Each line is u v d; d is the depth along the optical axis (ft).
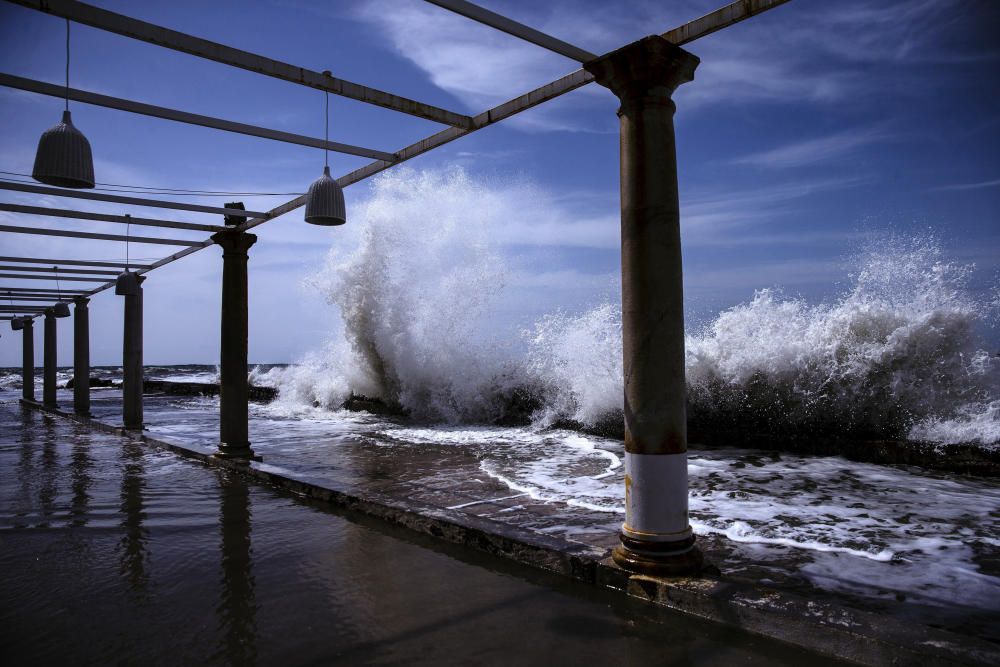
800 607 7.62
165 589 9.57
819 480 16.28
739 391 23.40
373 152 14.73
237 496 16.24
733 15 8.52
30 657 7.36
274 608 8.77
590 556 9.76
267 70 10.53
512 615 8.44
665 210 9.09
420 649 7.46
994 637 7.11
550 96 11.19
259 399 53.83
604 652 7.31
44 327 46.85
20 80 10.50
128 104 11.66
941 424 19.49
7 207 17.84
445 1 8.39
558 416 29.30
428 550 11.47
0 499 15.90
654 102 9.14
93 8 8.88
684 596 8.38
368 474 17.80
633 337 9.20
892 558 10.04
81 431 32.22
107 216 19.16
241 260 20.66
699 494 14.85
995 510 13.10
